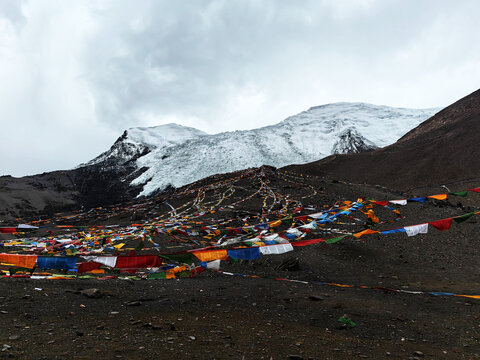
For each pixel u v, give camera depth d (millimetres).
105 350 5160
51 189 125812
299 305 9227
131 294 8938
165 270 8695
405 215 27984
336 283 12930
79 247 13914
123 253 14297
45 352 4867
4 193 95875
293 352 5848
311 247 18703
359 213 26734
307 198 35594
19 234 21406
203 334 6332
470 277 14219
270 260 16312
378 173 89062
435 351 6512
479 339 7242
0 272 9797
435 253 18453
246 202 33188
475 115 101750
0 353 4629
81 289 8852
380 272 15320
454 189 50094
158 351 5320
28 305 6973
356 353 6094
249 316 7887
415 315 8828
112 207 41312
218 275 13219
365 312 8844
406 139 122625
